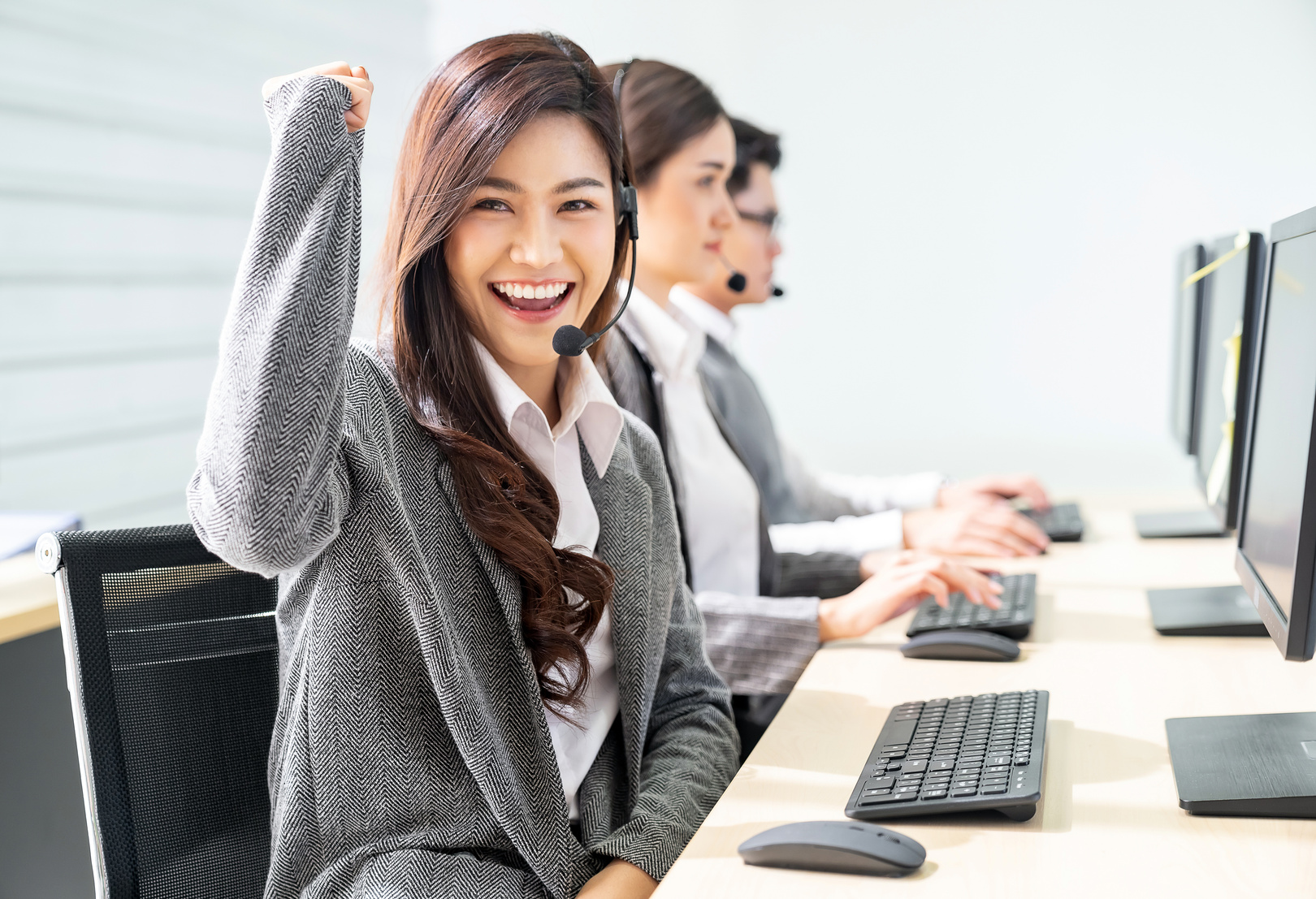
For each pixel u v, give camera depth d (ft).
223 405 2.68
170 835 3.14
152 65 8.18
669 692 3.92
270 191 2.79
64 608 3.05
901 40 11.68
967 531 6.20
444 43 12.02
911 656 4.33
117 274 7.91
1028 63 11.36
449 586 3.16
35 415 7.24
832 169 12.03
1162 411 11.37
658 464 4.06
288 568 2.78
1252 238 4.91
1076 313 11.52
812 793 3.03
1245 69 10.78
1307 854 2.49
